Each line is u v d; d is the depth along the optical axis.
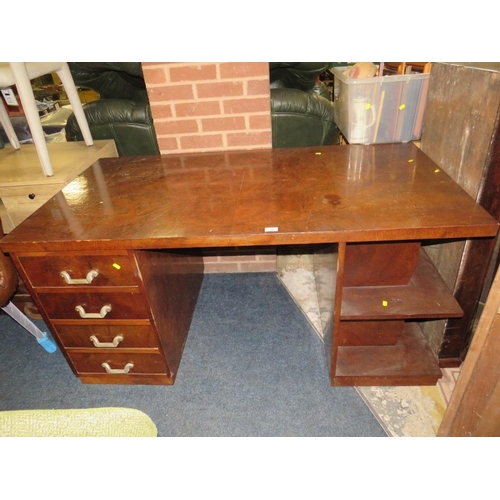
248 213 1.03
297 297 1.75
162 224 1.01
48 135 2.46
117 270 1.05
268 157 1.45
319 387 1.30
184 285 1.53
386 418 1.18
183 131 1.58
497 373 0.75
